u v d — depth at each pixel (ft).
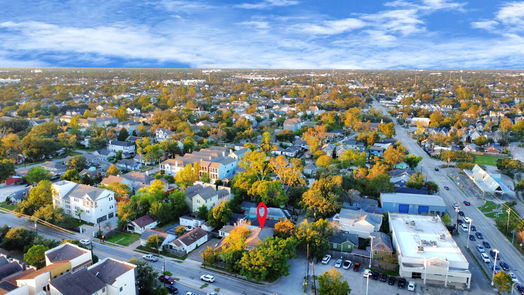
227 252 291.38
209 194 396.78
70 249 265.34
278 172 480.64
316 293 262.26
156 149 597.52
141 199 380.58
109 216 391.65
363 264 303.89
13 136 613.52
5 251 307.17
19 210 387.14
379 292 265.75
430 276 279.49
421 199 415.44
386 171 512.63
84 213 378.73
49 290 227.61
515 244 341.41
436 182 520.83
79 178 469.98
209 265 298.35
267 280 277.85
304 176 516.32
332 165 506.48
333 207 375.25
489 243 343.46
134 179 471.62
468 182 520.83
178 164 539.29
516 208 428.97
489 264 305.94
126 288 236.43
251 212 390.01
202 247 331.77
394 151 574.56
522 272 295.07
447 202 445.78
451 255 287.69
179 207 389.39
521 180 508.12
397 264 296.51
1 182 492.13
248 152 525.75
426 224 346.54
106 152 634.43
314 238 309.63
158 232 334.44
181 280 277.44
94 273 234.79
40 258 268.21
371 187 449.06
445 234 323.57
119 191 424.87
